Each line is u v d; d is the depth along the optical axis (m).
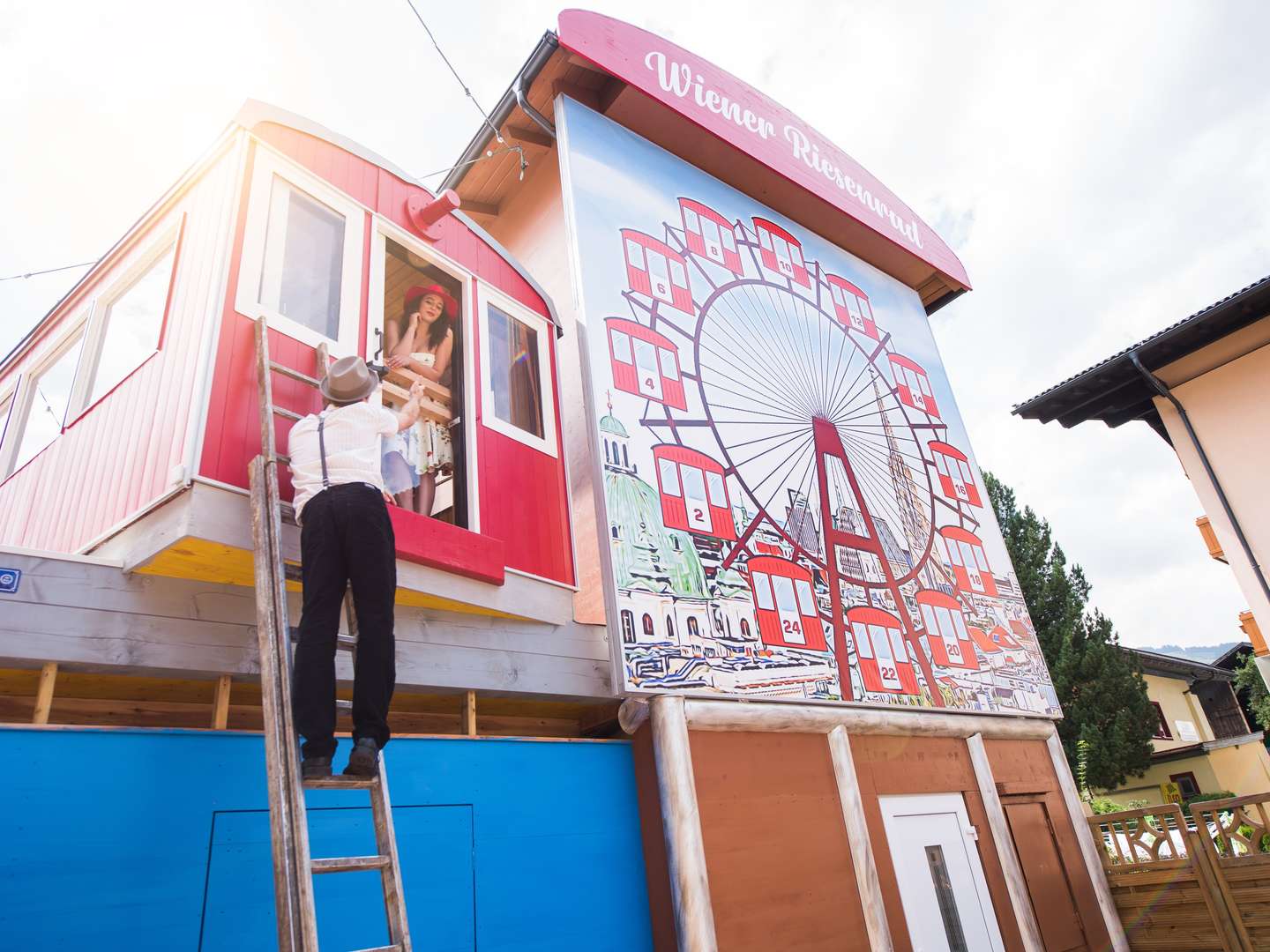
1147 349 10.96
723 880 5.30
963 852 7.19
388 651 3.39
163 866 3.39
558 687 5.41
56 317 6.01
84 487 4.60
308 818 3.92
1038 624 20.86
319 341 4.72
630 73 8.16
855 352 9.56
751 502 7.10
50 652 3.41
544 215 9.34
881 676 7.26
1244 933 7.51
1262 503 10.53
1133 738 19.23
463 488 5.39
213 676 3.95
